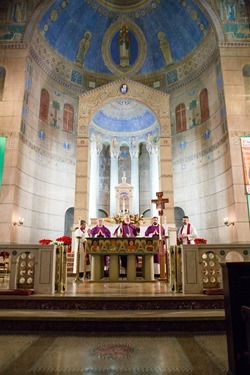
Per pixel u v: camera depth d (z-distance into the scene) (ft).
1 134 49.75
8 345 13.37
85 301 18.39
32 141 54.19
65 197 59.93
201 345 13.33
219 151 52.75
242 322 10.22
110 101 60.13
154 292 21.04
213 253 20.97
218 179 52.60
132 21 66.54
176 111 64.69
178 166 62.28
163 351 12.53
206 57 58.13
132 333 15.28
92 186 62.64
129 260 31.60
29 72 54.24
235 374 9.71
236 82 51.49
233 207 47.29
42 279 20.12
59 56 62.08
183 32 61.93
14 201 47.62
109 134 68.18
